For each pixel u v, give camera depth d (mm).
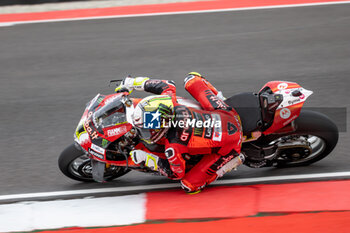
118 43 30062
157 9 34969
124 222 16141
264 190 17609
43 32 32062
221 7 34656
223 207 16656
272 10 33531
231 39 29828
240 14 33250
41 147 20891
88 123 16016
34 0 36469
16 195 18000
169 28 31750
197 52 28500
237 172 19000
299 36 29781
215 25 31812
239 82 25172
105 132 15656
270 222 15867
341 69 25969
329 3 33938
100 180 16172
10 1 36531
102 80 25984
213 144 15906
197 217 16219
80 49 29531
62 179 18938
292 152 17984
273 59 27328
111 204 17172
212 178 16969
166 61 27656
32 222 16344
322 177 18250
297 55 27625
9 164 19906
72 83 25844
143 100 15203
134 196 17609
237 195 17359
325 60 26953
